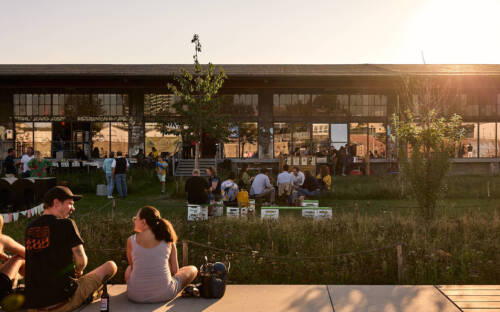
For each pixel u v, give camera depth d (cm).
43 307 413
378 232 866
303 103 2734
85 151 2720
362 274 666
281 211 1282
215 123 2270
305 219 1034
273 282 657
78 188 1741
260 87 2672
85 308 461
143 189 1800
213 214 1149
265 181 1360
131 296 475
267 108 2730
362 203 1438
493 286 539
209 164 2369
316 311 460
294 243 804
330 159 2461
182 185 1742
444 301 485
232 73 2525
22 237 880
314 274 673
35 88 2719
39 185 1238
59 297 418
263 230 886
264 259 711
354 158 2592
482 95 2642
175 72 2586
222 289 499
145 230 475
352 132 2722
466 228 868
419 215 1076
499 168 2598
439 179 1030
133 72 2548
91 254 738
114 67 2833
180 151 2675
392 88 2662
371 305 475
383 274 656
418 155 1056
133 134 2720
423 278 634
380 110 2719
